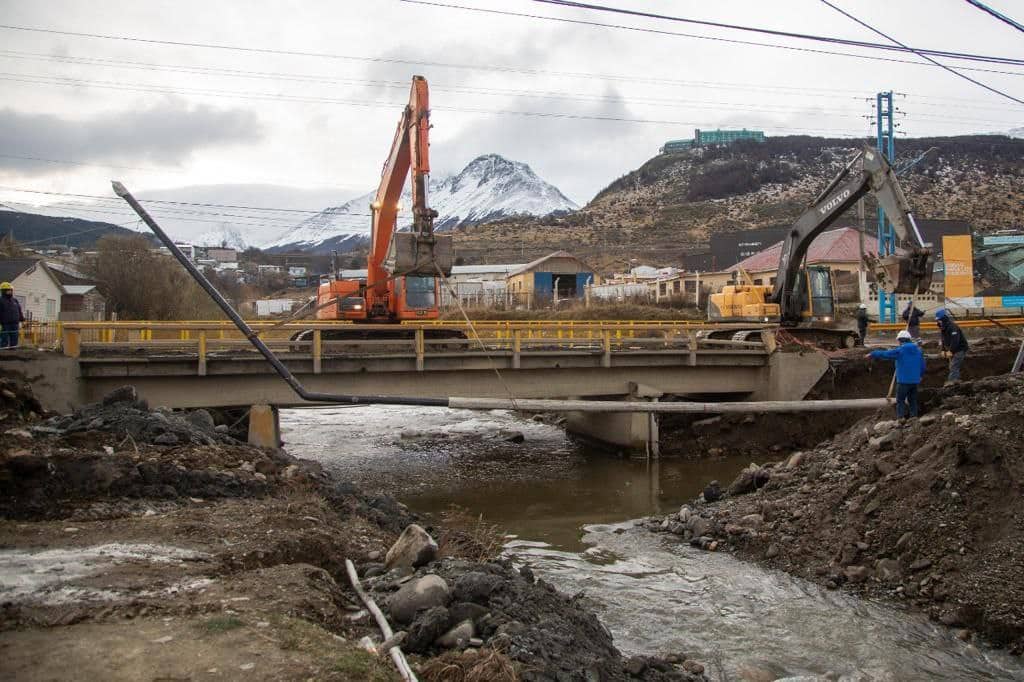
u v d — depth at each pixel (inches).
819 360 872.9
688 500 612.1
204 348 652.1
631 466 776.9
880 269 719.1
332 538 314.8
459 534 412.2
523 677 212.8
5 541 279.1
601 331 832.3
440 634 234.4
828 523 424.8
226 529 302.8
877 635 321.1
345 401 433.4
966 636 316.2
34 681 171.9
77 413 436.5
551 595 304.2
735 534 454.0
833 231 2390.5
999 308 1984.5
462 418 1167.0
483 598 260.2
